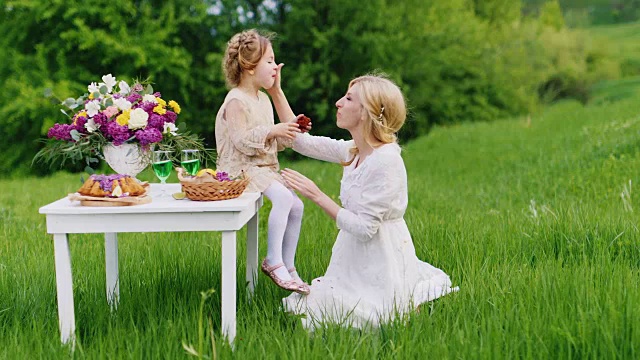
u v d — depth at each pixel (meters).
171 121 3.54
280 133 3.49
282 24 19.33
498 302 3.30
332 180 10.06
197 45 18.92
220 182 3.10
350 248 3.52
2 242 5.39
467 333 2.93
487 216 6.11
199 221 2.98
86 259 4.60
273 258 3.53
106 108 3.34
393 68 19.81
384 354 2.98
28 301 3.62
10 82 16.88
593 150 9.39
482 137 16.05
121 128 3.28
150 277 4.02
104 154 3.43
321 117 18.72
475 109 22.62
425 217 5.79
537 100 25.12
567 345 2.79
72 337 3.05
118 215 2.96
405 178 3.47
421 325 3.11
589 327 2.86
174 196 3.22
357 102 3.44
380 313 3.29
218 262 4.32
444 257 4.44
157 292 3.75
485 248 4.58
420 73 20.48
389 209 3.40
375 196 3.34
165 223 2.97
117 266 3.87
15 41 17.81
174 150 3.48
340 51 19.12
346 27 19.19
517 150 12.69
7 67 17.48
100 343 2.90
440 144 16.08
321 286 3.53
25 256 4.74
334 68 19.55
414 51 20.38
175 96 18.58
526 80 25.39
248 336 3.10
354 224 3.35
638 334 2.77
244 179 3.25
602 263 3.86
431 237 4.93
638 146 8.73
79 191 3.05
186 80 17.48
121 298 3.68
